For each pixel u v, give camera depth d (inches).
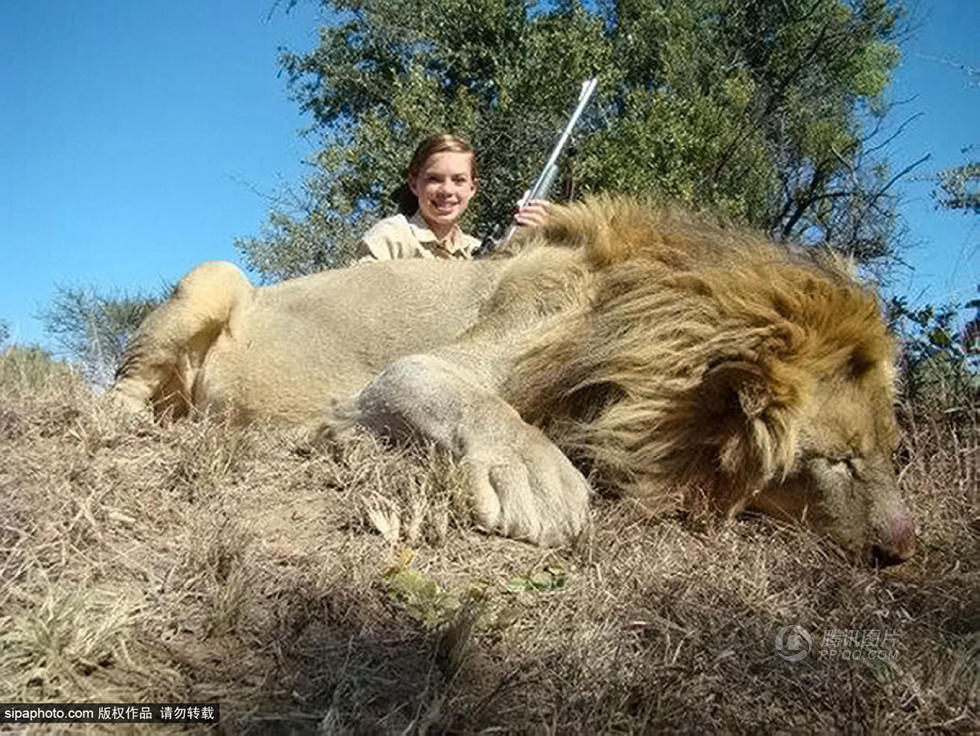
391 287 61.9
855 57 269.1
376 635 36.3
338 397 57.4
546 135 213.6
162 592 36.9
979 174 115.7
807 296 50.2
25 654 31.8
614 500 51.3
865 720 35.2
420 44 248.4
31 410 52.7
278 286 66.6
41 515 39.9
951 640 41.2
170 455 49.4
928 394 69.4
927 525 53.0
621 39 259.4
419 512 44.4
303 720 31.2
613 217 57.9
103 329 130.3
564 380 53.2
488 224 208.2
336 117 263.7
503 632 37.4
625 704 34.1
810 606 43.1
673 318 51.4
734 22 268.5
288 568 39.8
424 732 31.0
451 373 51.9
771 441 49.1
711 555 46.1
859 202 171.0
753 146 219.0
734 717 34.6
